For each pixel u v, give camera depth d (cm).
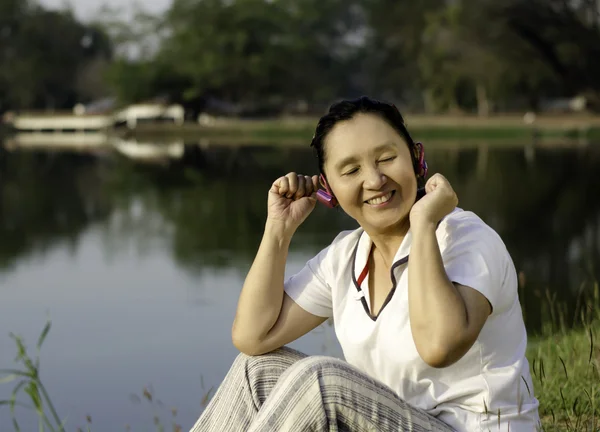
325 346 536
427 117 6316
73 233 1513
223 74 6525
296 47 6900
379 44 7138
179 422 496
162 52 6912
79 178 2694
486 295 205
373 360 224
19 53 7806
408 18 6338
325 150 225
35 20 7825
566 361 397
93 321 796
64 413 521
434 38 5906
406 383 218
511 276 213
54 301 905
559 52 5169
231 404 237
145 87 6556
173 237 1418
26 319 816
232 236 1412
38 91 7756
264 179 2542
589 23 5012
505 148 3794
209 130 6209
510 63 5528
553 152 3469
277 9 7250
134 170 2953
